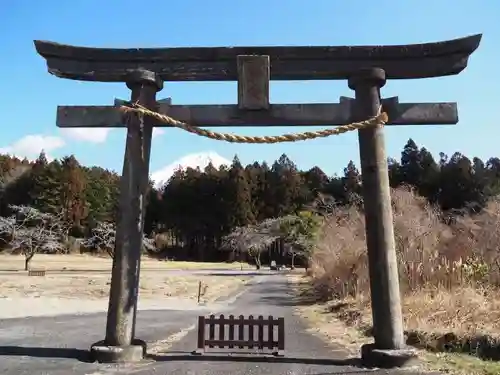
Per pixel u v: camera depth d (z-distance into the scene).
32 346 10.90
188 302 26.19
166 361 8.58
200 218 89.38
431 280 16.28
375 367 8.13
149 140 9.23
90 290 28.62
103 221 76.06
